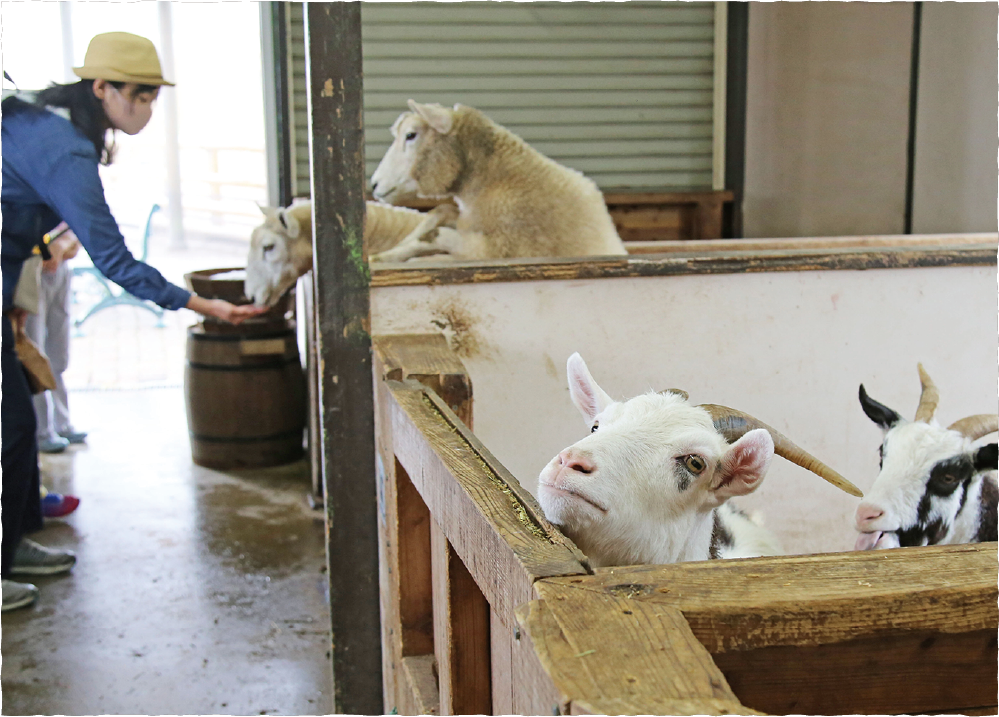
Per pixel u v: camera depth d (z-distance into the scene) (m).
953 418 2.76
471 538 1.22
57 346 5.07
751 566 0.94
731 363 2.58
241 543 3.84
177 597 3.35
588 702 0.71
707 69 5.62
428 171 3.62
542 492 1.48
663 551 1.57
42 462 4.87
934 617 0.89
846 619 0.87
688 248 3.64
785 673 0.88
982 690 0.93
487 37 5.43
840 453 2.71
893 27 5.36
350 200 2.23
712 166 5.73
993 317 2.71
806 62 5.46
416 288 2.35
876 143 5.52
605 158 5.65
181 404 6.07
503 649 1.07
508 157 3.62
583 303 2.46
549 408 2.49
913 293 2.65
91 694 2.70
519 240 3.65
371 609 2.35
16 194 3.10
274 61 5.13
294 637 3.06
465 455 1.44
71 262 10.54
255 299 4.25
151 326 8.40
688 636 0.81
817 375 2.64
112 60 3.08
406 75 5.40
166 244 13.31
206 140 17.06
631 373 2.52
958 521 2.21
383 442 2.12
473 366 2.42
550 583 0.91
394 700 2.03
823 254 2.58
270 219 4.20
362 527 2.33
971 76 5.30
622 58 5.56
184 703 2.66
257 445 4.78
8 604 3.22
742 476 1.57
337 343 2.28
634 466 1.52
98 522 4.06
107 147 3.28
